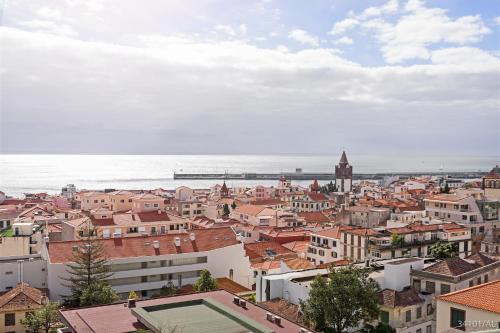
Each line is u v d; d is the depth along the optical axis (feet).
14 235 418.51
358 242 389.80
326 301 207.10
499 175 593.01
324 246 424.05
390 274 247.70
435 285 242.17
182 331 163.43
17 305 260.01
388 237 375.04
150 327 168.66
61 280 314.76
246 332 165.37
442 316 173.68
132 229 469.16
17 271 320.09
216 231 391.04
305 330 171.01
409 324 232.32
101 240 348.18
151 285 342.03
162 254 348.38
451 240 404.36
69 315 188.55
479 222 474.49
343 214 590.14
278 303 244.42
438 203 500.33
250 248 432.66
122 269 336.08
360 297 208.85
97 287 285.64
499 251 416.87
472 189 614.75
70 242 339.36
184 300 198.49
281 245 453.99
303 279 258.37
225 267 369.30
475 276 246.68
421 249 383.24
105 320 181.88
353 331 226.99
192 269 357.00
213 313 183.93
